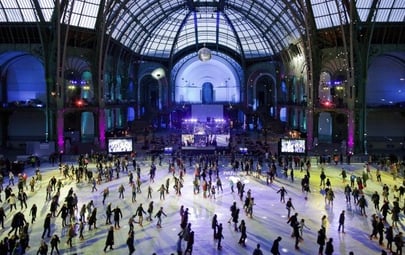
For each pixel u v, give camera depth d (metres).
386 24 46.38
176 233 22.34
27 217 24.97
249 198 25.44
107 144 45.50
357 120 48.09
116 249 20.02
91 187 33.09
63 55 47.16
